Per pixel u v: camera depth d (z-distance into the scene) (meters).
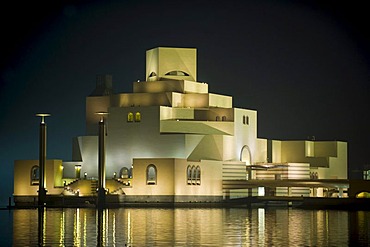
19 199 193.50
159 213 150.62
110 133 197.00
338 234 102.31
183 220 129.00
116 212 154.00
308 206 180.25
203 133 197.00
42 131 188.12
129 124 195.25
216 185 190.25
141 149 193.50
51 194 191.25
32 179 193.00
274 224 120.19
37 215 144.88
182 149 189.75
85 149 199.88
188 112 199.00
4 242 93.19
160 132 192.38
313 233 104.06
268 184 193.88
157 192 179.88
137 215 143.12
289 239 95.94
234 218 135.12
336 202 177.75
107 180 186.00
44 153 188.25
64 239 96.50
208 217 137.88
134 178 182.12
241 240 95.00
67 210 164.50
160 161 179.75
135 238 97.50
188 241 93.94
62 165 198.38
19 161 194.00
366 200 174.62
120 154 195.62
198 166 185.25
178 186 179.62
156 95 199.50
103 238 97.62
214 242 92.75
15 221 127.44
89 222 124.06
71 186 188.88
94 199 181.25
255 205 193.75
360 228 111.75
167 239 96.25
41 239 96.50
